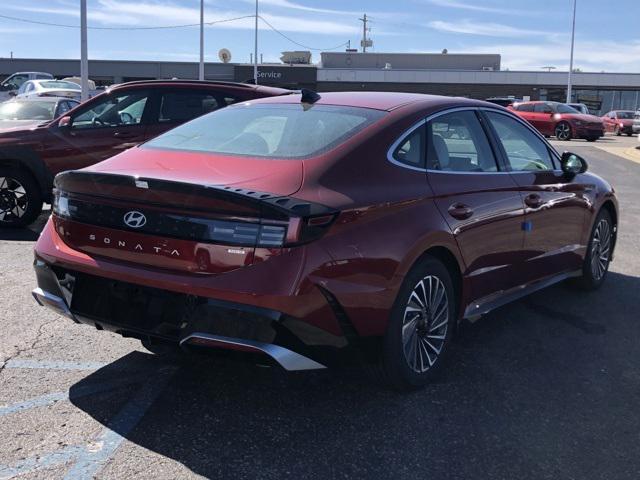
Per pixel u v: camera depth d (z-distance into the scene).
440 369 4.01
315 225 3.08
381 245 3.35
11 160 7.86
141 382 3.84
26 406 3.50
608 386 3.96
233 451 3.12
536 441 3.29
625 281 6.37
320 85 53.34
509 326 5.00
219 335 3.06
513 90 52.91
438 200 3.80
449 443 3.25
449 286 3.94
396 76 53.00
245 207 3.03
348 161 3.46
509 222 4.43
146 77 52.59
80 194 3.48
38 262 3.70
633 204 11.14
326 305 3.12
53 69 52.41
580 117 29.52
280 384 3.87
